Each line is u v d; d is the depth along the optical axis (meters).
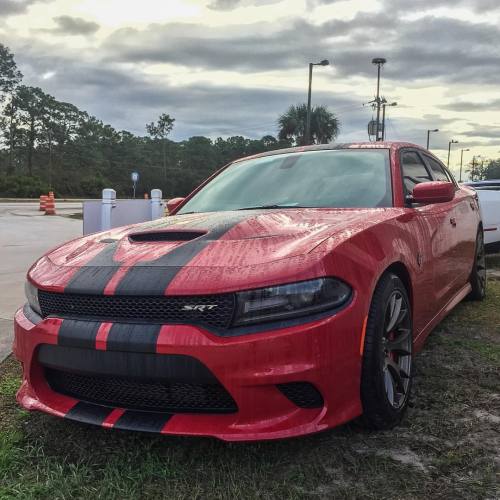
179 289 2.26
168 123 106.38
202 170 100.25
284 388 2.25
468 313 5.02
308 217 2.92
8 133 85.00
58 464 2.47
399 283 2.83
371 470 2.34
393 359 2.81
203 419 2.31
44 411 2.56
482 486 2.21
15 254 9.64
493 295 5.84
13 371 3.72
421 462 2.40
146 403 2.40
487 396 3.10
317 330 2.23
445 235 3.91
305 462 2.41
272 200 3.56
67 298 2.52
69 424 2.87
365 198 3.38
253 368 2.18
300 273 2.27
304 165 3.86
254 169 4.08
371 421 2.58
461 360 3.71
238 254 2.43
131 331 2.28
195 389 2.30
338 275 2.34
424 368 3.57
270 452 2.50
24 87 86.00
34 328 2.56
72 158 91.88
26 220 19.44
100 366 2.34
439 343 4.11
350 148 3.95
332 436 2.63
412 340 2.95
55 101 90.19
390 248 2.76
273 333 2.20
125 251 2.70
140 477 2.31
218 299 2.24
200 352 2.19
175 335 2.22
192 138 104.56
